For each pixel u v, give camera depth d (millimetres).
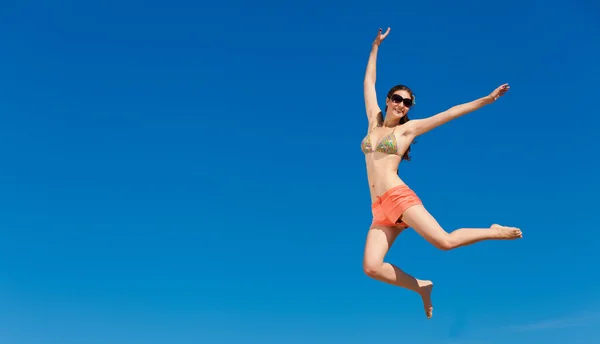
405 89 7312
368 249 6980
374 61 8156
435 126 7113
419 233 6758
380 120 7539
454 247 6656
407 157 7387
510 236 6527
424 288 7035
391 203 6898
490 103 6922
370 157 7262
